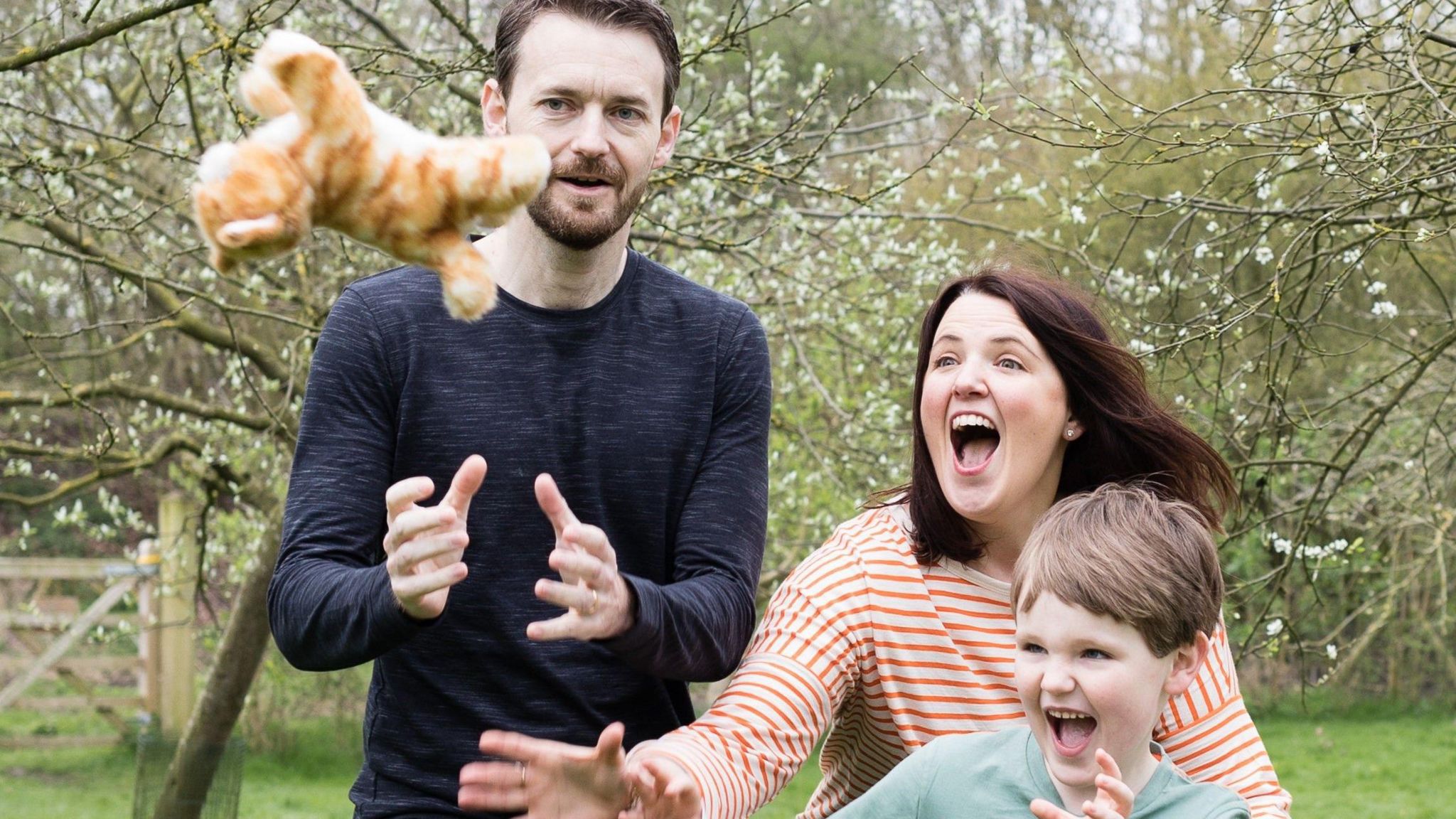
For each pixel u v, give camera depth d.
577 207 1.93
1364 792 9.98
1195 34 9.36
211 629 10.80
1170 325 4.10
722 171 4.61
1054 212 5.01
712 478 2.11
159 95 6.11
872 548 2.21
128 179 5.86
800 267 5.59
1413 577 7.32
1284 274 3.96
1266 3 4.93
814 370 6.03
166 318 4.63
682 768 1.85
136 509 13.44
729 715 2.00
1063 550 1.89
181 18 5.40
